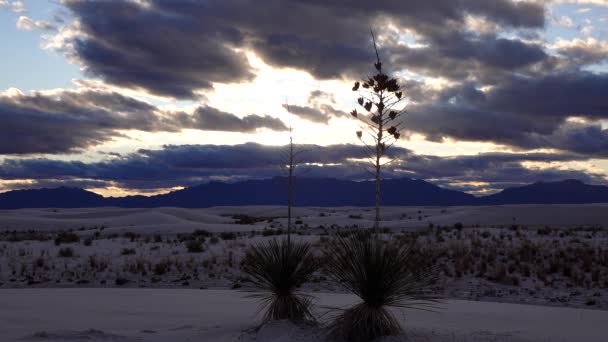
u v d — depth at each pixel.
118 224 75.81
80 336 9.11
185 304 14.34
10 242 37.91
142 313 12.70
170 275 23.50
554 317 11.97
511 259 26.33
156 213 81.88
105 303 14.49
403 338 8.58
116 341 9.02
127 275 23.62
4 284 21.77
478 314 12.49
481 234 40.44
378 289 8.70
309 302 10.41
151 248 32.66
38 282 22.09
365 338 8.66
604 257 25.83
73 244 35.53
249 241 34.75
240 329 9.91
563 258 26.25
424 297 9.02
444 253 27.42
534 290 19.66
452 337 8.76
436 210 117.50
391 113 10.22
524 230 45.91
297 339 8.91
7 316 12.07
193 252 30.48
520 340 8.60
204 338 9.30
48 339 8.95
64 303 14.41
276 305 10.08
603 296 18.16
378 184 10.07
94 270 24.84
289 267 10.03
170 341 9.05
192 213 97.38
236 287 19.61
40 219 83.12
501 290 19.73
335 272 9.14
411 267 9.05
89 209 144.25
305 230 60.53
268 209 154.25
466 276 22.30
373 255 8.88
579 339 8.87
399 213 110.69
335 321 9.06
